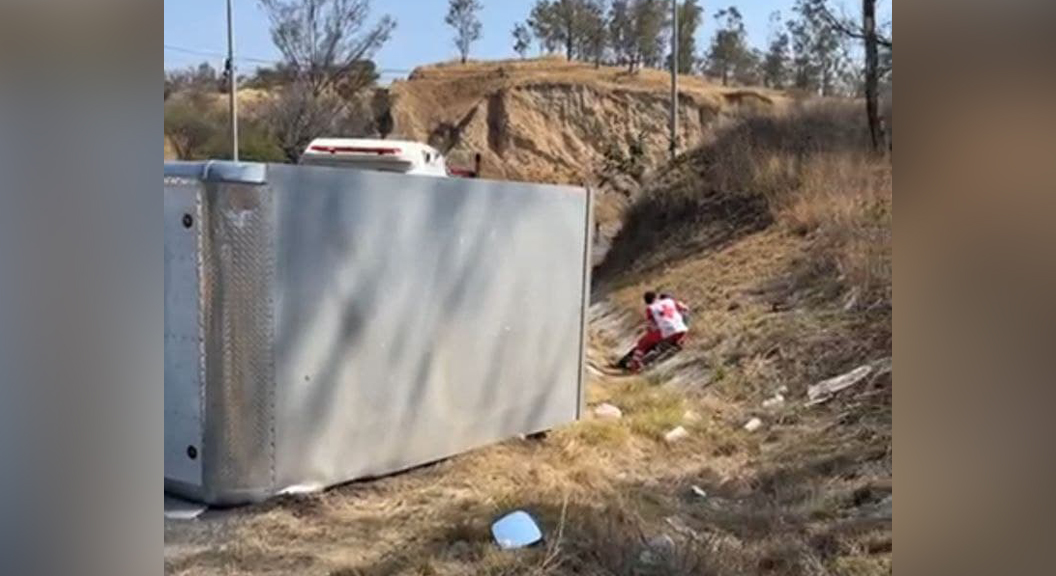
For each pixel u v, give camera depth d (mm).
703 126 18516
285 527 3195
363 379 3684
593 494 3861
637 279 11070
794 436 4918
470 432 4234
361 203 3633
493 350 4359
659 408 5691
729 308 8203
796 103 13305
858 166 9555
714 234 11016
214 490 3244
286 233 3354
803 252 8789
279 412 3369
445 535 3213
